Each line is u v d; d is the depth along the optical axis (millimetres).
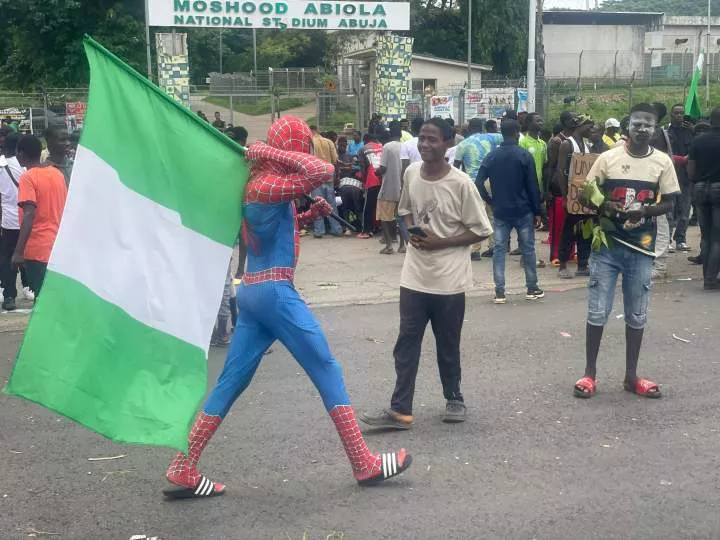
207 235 4266
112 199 3990
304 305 4500
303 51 51281
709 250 9531
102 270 3963
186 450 4020
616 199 5895
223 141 4312
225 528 4223
